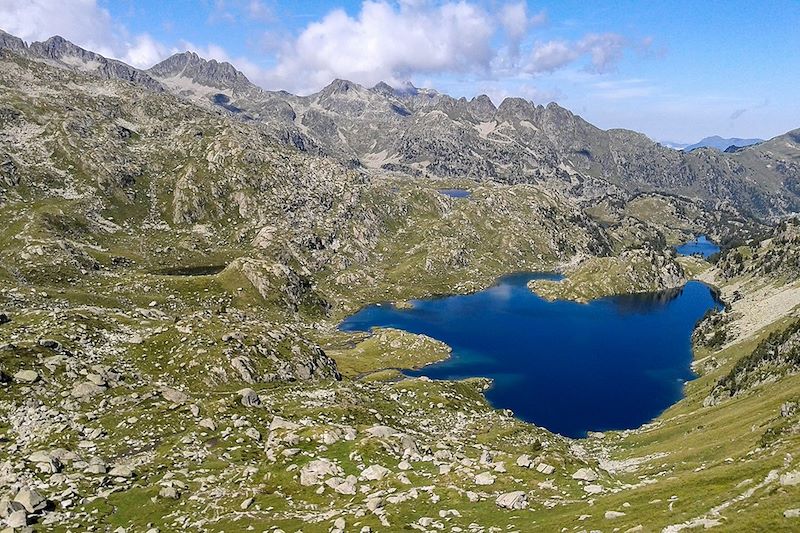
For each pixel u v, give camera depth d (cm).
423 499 5156
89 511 5022
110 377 8912
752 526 3188
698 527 3403
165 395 8694
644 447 10788
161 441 7056
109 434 7125
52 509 4994
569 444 11444
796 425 6359
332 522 4669
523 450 9062
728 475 4488
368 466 6219
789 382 10806
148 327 12619
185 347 11394
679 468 7431
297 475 5878
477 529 4403
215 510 5131
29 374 8150
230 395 9406
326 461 6131
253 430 7544
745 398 11694
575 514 4441
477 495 5250
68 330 10675
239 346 11988
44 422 7181
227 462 6512
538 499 5219
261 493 5494
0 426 6938
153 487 5588
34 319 11206
